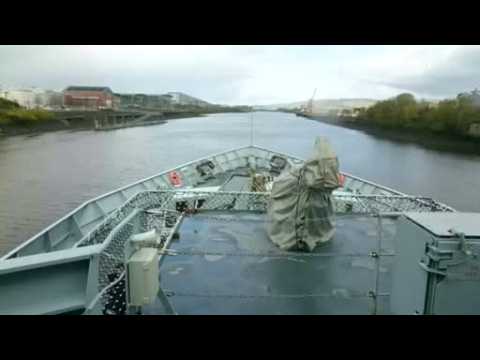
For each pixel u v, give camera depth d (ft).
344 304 13.76
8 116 211.20
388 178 93.66
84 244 17.67
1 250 51.37
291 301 13.85
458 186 86.53
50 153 138.92
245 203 25.55
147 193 23.27
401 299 10.82
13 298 9.05
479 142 128.57
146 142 174.29
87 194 81.10
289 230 17.78
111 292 11.21
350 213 22.72
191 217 22.16
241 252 17.51
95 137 205.36
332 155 16.33
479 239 9.12
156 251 10.99
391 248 18.08
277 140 164.14
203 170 44.21
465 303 9.35
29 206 70.90
